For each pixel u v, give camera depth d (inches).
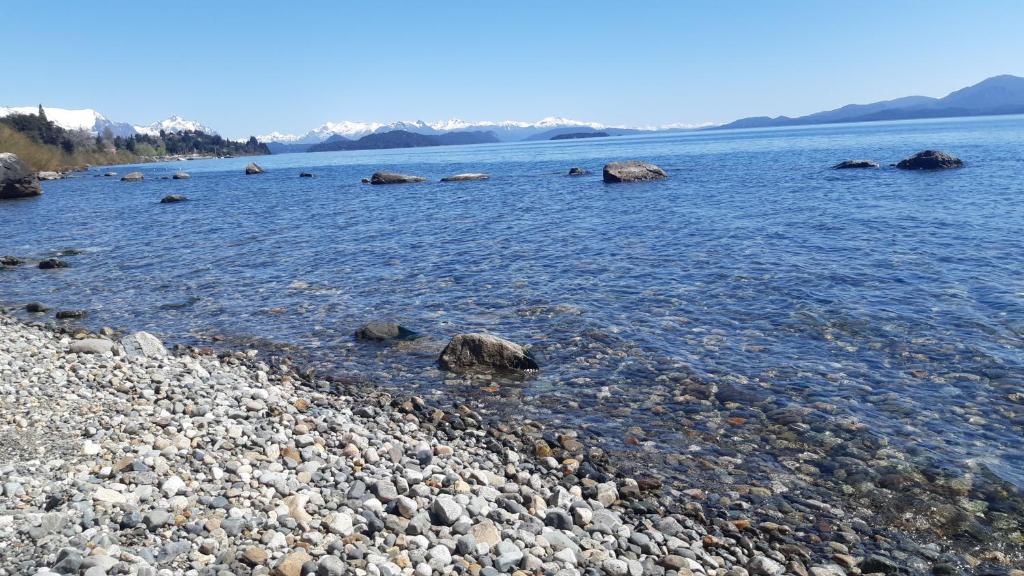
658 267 916.6
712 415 466.0
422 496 320.8
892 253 916.6
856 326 628.7
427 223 1477.6
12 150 4722.0
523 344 630.5
